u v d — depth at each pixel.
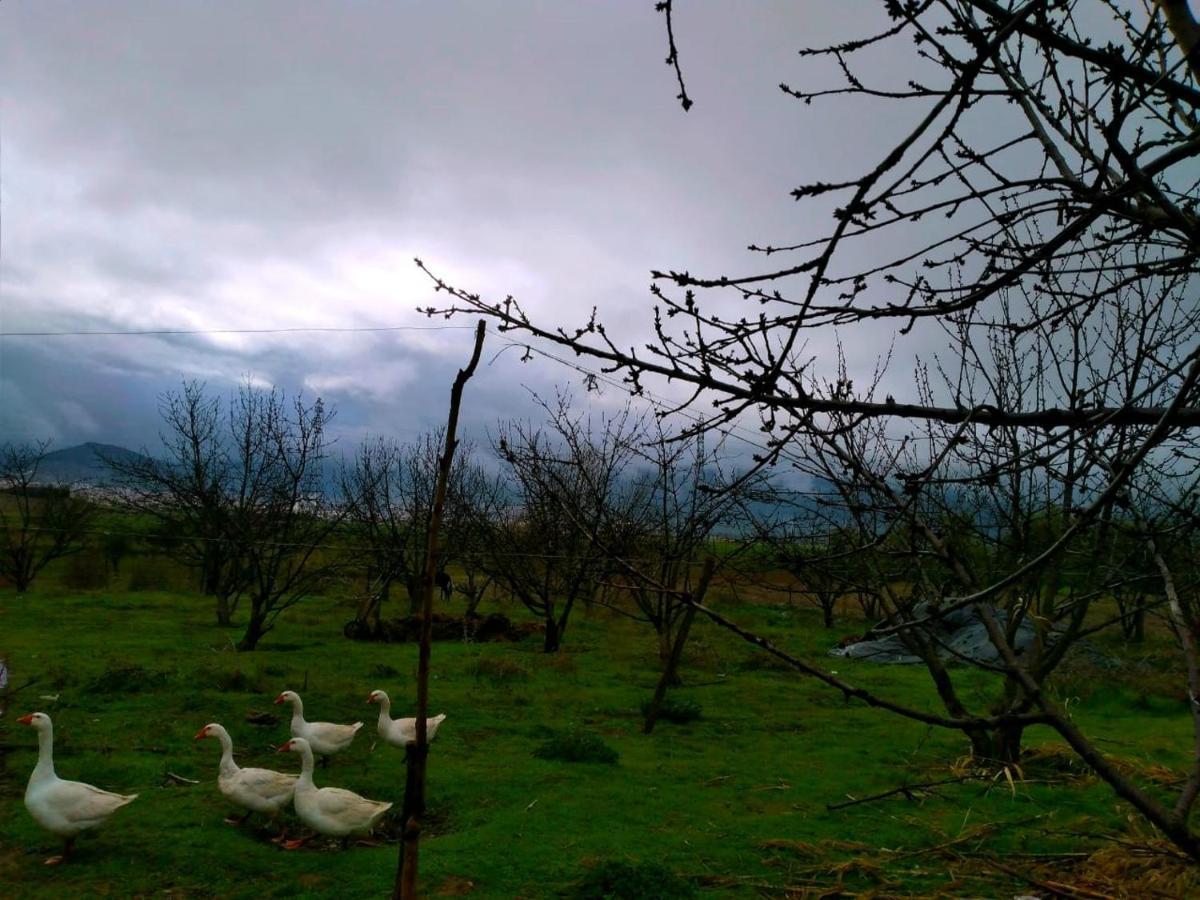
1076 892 6.02
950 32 2.72
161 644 18.11
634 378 2.75
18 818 8.13
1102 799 9.19
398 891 2.04
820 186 2.40
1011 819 8.47
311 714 12.43
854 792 9.37
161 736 10.88
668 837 7.80
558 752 10.52
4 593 27.78
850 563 4.59
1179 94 2.34
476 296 2.74
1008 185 2.60
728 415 2.70
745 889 6.67
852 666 19.12
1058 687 15.14
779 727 12.95
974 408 2.66
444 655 18.64
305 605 28.53
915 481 2.71
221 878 6.93
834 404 2.70
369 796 9.14
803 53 2.80
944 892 6.54
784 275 2.47
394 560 22.66
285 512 22.25
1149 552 3.26
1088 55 2.38
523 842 7.57
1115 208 2.57
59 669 13.80
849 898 6.49
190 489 22.62
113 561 32.75
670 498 15.04
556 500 3.80
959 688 16.16
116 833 7.79
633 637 23.19
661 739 11.88
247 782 7.94
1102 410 2.66
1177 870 6.24
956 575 2.72
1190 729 12.67
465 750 10.88
